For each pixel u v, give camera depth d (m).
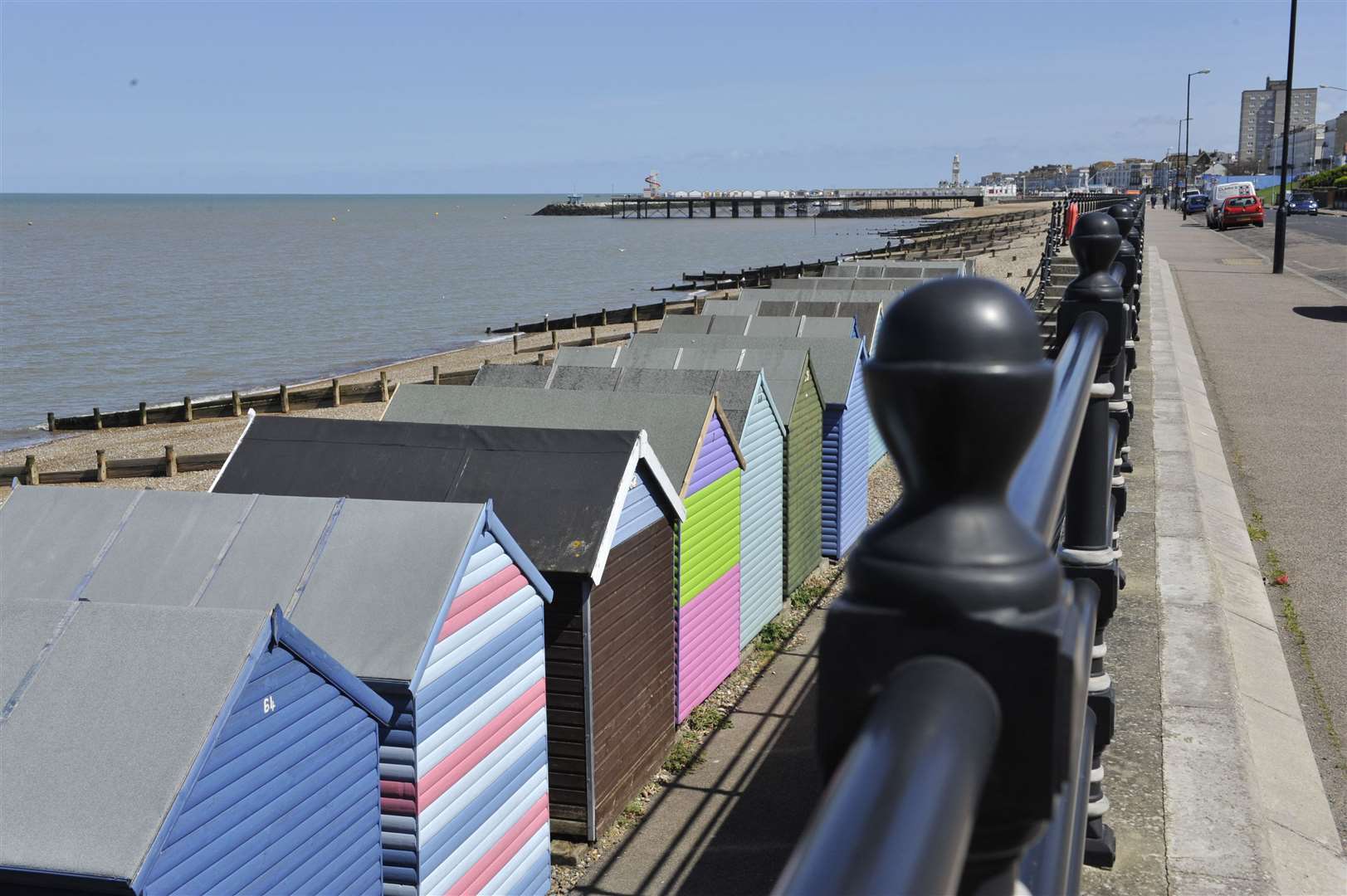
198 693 5.36
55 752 5.20
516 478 9.55
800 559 15.39
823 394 16.52
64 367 52.62
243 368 51.94
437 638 7.08
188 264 123.44
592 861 9.12
